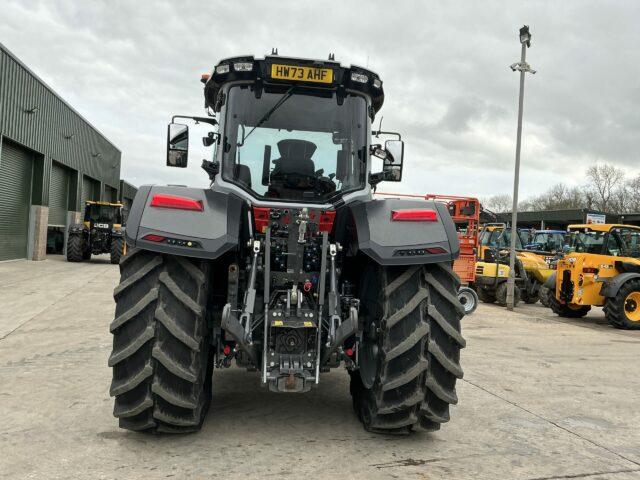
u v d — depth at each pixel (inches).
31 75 759.1
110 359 116.1
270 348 123.3
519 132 476.1
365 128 148.7
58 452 117.0
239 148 143.6
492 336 324.8
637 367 243.6
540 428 147.8
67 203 1036.5
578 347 295.4
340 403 160.1
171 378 117.4
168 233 117.2
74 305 364.5
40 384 173.9
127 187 1739.7
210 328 133.3
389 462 117.7
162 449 119.9
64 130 940.6
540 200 2908.5
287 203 141.1
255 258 128.4
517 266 511.2
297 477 107.7
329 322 126.2
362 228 128.4
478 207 503.5
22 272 601.9
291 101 146.3
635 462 125.0
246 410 151.2
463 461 120.6
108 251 809.5
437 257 125.3
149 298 116.8
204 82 170.9
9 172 722.8
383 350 124.6
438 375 125.0
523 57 471.2
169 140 157.2
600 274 402.0
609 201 2527.1
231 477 106.4
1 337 255.9
